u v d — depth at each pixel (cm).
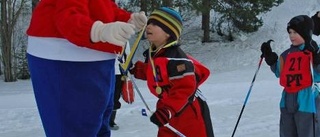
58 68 191
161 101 331
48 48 191
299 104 430
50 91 194
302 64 429
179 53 321
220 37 2278
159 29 320
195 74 332
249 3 2023
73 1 183
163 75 317
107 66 204
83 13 184
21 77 1947
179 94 310
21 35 2164
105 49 196
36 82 198
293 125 446
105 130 229
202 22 2320
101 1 203
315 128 431
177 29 324
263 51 462
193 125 327
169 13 323
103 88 202
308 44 429
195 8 1881
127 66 257
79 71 193
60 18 179
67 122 195
